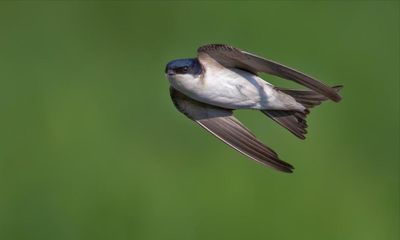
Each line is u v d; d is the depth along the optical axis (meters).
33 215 16.02
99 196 16.08
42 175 16.44
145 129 16.83
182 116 16.83
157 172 16.27
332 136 16.88
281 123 10.78
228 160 16.23
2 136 16.91
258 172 16.02
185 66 10.22
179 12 18.92
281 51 18.34
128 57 18.16
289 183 16.03
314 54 18.31
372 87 17.86
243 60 10.05
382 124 17.33
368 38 18.55
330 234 15.76
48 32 18.73
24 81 17.77
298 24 18.70
